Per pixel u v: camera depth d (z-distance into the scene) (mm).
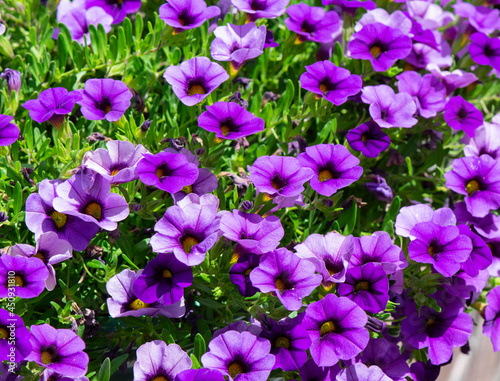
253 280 404
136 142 453
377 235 431
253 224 416
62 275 427
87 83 434
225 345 402
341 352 408
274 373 437
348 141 459
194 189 432
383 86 469
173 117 473
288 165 423
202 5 460
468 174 458
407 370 440
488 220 466
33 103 429
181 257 394
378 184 473
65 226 406
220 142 436
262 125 430
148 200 426
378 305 416
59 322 417
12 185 441
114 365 409
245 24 466
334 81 461
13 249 395
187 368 400
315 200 445
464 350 490
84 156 407
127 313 398
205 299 430
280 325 414
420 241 426
